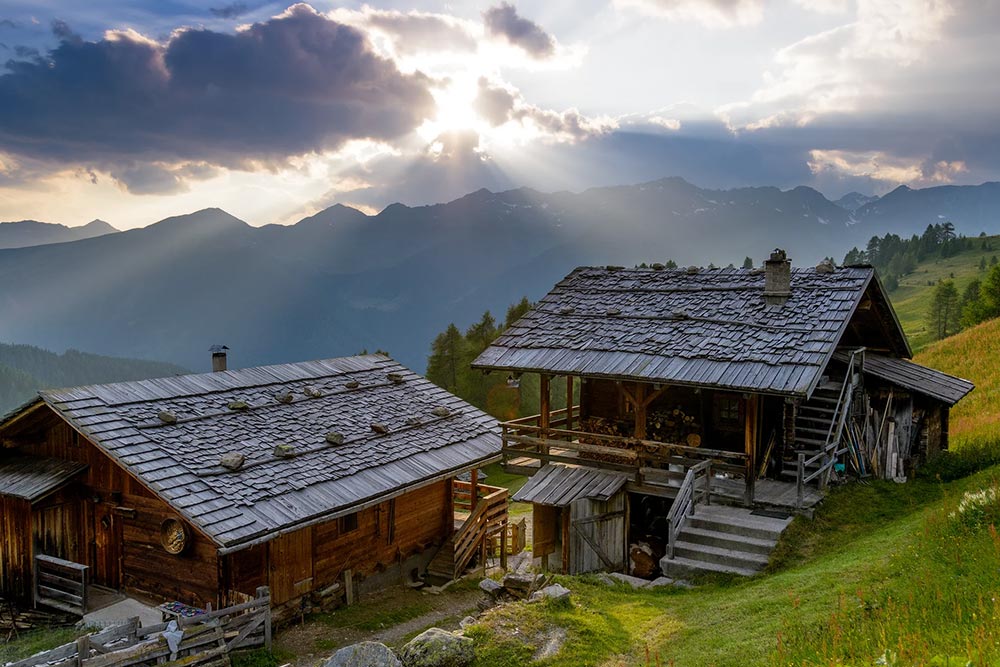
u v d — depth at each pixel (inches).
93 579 770.2
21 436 808.9
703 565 679.1
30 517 730.8
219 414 803.4
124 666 530.9
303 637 703.7
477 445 953.5
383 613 781.3
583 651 472.4
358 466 797.2
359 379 1023.0
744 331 841.5
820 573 558.9
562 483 839.7
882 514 740.0
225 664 589.6
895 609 395.5
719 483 825.5
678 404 966.4
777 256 872.3
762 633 449.4
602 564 825.5
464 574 939.3
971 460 892.6
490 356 950.4
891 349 1045.2
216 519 628.4
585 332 946.7
